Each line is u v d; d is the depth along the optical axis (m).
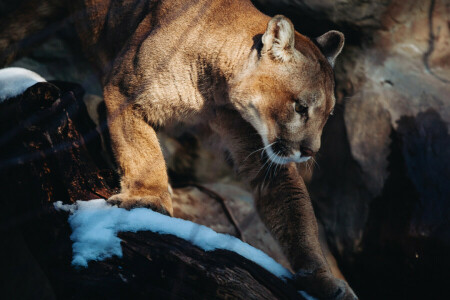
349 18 9.29
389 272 9.02
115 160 6.69
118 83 6.82
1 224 6.28
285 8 9.27
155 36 6.73
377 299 9.27
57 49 9.31
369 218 9.23
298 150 6.54
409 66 9.60
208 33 6.71
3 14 8.68
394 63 9.60
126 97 6.73
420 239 8.67
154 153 6.63
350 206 9.46
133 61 6.77
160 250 5.44
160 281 5.32
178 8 6.81
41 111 6.12
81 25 8.13
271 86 6.46
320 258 6.30
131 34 7.17
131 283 5.30
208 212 9.20
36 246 5.86
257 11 7.21
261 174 7.00
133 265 5.38
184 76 6.71
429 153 8.98
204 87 6.78
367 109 9.46
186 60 6.68
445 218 8.60
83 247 5.45
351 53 9.64
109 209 5.86
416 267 8.73
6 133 6.09
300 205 6.71
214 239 5.83
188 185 9.71
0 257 7.82
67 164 6.10
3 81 6.29
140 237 5.57
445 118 9.12
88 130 7.30
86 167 6.33
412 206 8.86
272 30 6.35
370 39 9.58
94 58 8.20
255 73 6.49
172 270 5.35
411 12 9.62
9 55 8.59
